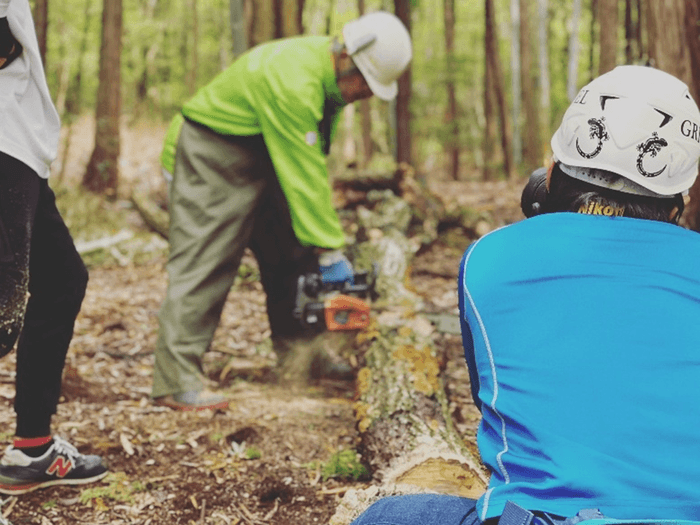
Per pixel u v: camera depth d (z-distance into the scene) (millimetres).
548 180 1260
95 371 3406
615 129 1132
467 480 2031
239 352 3869
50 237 1975
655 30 4262
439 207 6621
